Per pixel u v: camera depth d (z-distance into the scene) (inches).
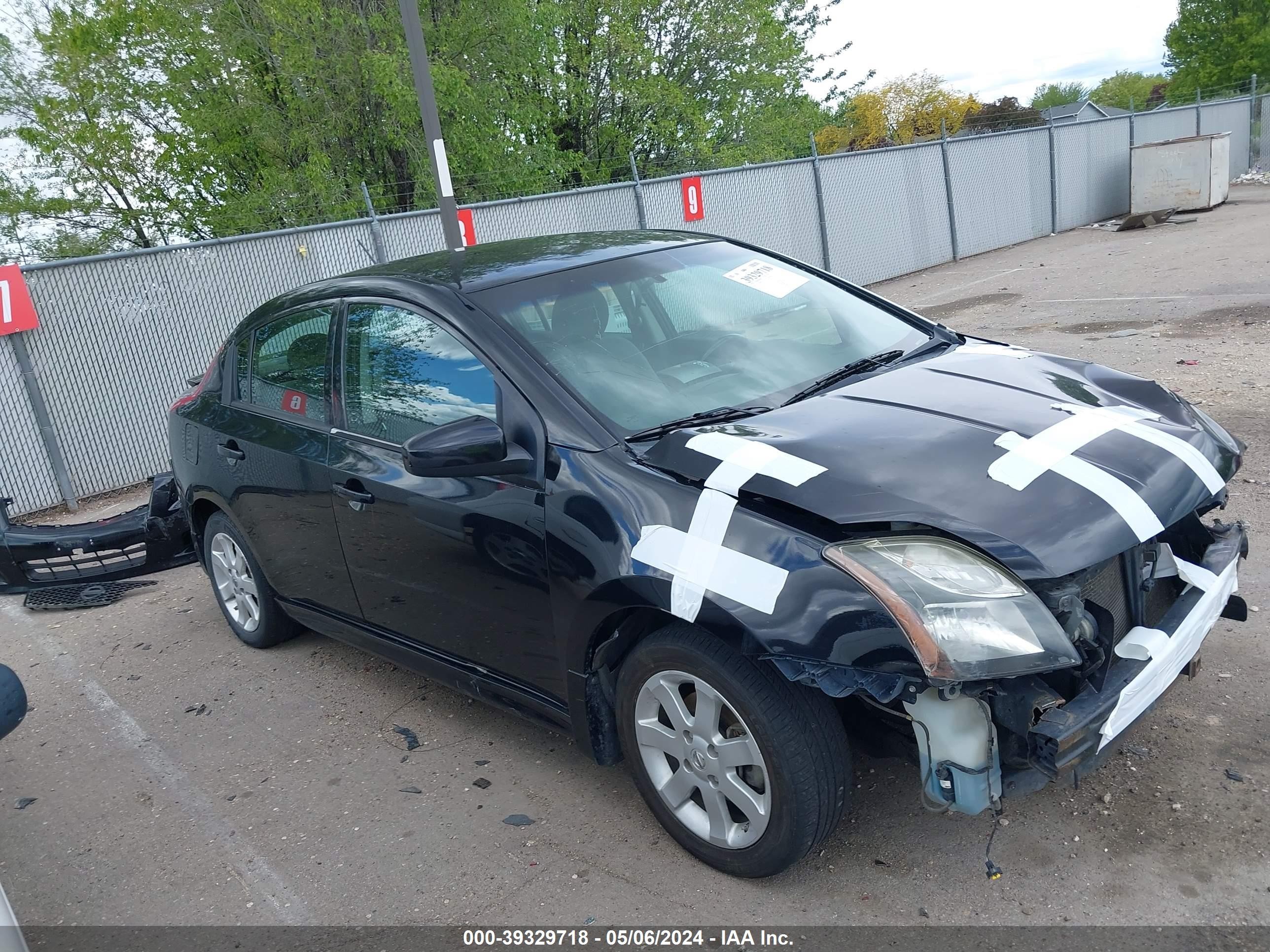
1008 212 788.0
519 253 147.1
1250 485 198.5
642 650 106.0
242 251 378.3
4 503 219.0
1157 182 805.9
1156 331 358.9
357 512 137.9
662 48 1029.2
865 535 91.9
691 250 151.3
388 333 138.0
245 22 767.1
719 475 100.2
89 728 166.9
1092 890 99.0
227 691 173.5
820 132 1177.4
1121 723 92.0
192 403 184.5
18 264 324.5
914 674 84.4
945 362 129.4
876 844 109.9
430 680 155.5
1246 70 1691.7
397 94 730.2
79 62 805.2
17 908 120.2
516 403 117.6
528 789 130.7
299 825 129.6
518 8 800.3
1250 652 138.3
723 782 102.8
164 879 122.4
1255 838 102.9
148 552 212.7
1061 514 92.4
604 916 104.6
